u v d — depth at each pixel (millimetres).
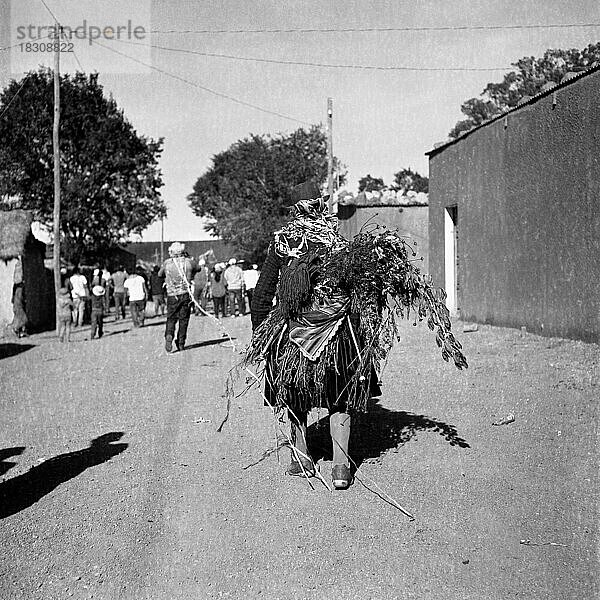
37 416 8648
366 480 5742
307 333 5516
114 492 5699
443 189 18688
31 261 26188
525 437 6637
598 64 11328
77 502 5508
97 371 12352
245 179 47531
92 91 44094
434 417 7492
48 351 16562
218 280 24359
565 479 5516
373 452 6441
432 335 14039
